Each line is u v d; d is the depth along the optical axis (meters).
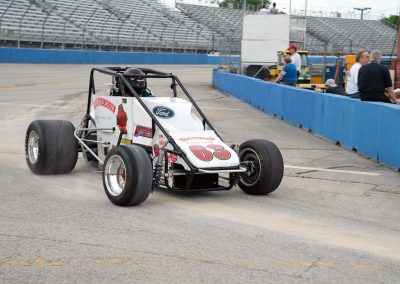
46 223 5.89
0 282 4.35
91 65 40.78
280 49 28.36
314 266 4.89
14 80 26.45
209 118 15.72
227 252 5.17
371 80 10.56
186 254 5.08
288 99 15.22
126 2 48.88
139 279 4.46
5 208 6.43
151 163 6.68
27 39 38.25
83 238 5.44
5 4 37.38
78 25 41.97
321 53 52.69
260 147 7.30
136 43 46.88
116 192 6.70
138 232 5.68
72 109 16.55
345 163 9.88
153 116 7.16
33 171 8.22
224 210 6.64
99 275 4.52
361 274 4.75
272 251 5.25
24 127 13.02
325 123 12.53
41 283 4.35
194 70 41.88
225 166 6.81
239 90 21.67
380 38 61.06
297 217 6.48
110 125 7.99
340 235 5.86
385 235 5.92
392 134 9.41
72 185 7.66
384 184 8.35
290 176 8.78
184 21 53.44
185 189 6.82
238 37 54.72
